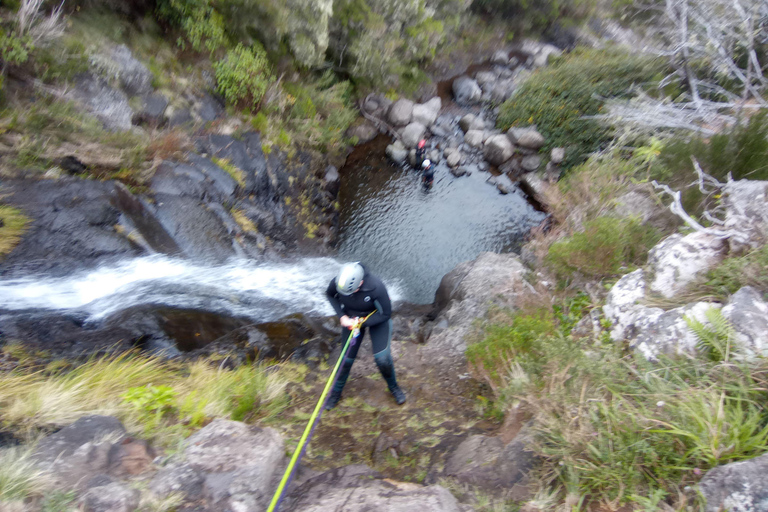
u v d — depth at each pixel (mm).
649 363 3545
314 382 4805
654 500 2512
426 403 4551
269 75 10508
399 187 11906
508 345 4520
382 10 11539
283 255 8406
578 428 3096
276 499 2387
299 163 10367
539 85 13156
